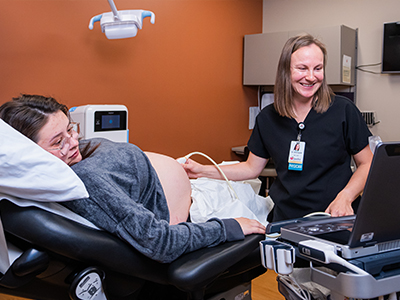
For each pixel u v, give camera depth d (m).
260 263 1.29
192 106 3.40
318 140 1.52
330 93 1.55
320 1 3.79
